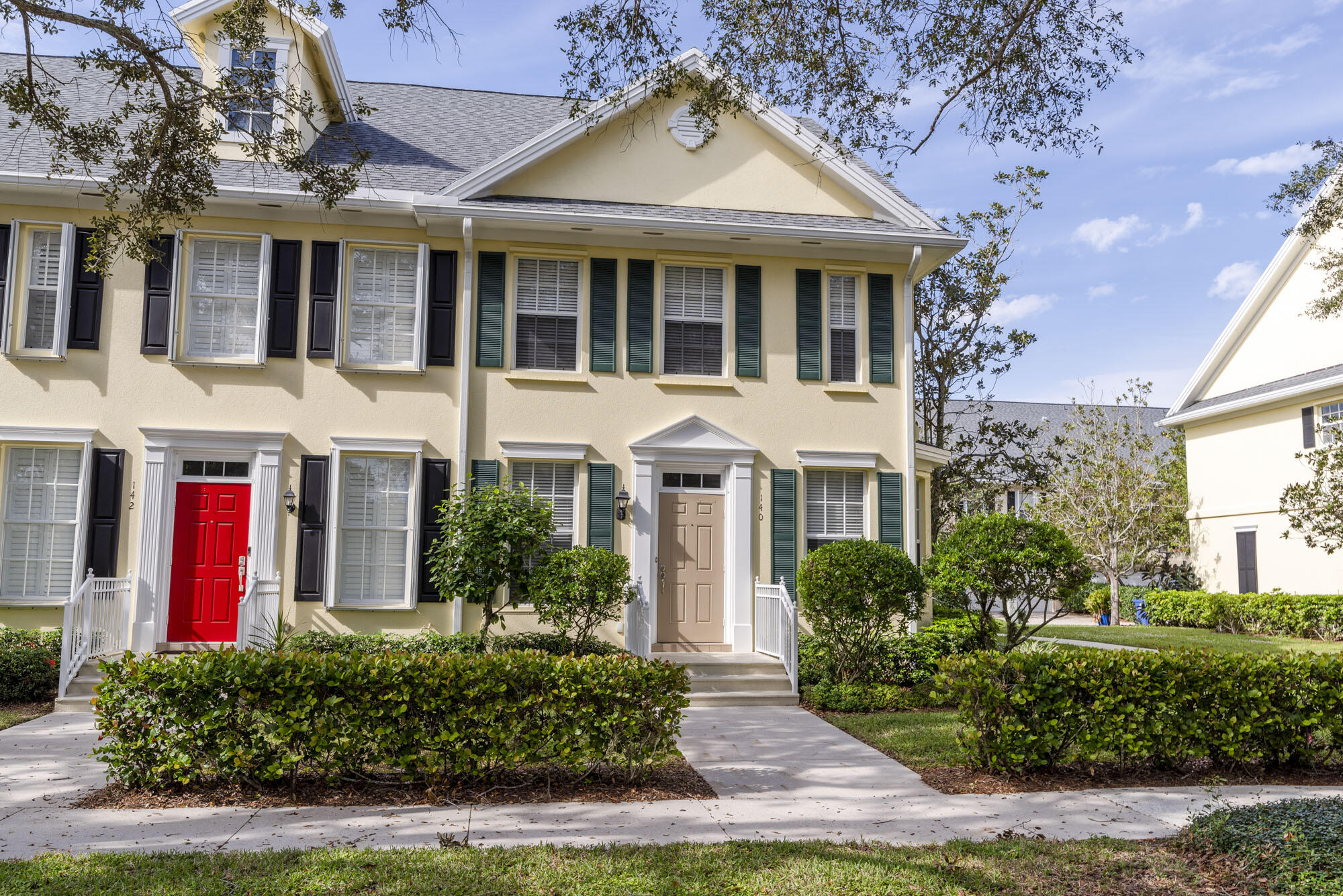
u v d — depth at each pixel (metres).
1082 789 7.48
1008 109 8.54
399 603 12.80
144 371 12.55
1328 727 7.98
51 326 12.59
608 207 13.72
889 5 8.20
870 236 13.80
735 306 13.96
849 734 9.64
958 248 14.27
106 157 12.36
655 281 13.88
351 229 13.20
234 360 12.81
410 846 5.75
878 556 11.61
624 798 7.07
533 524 11.70
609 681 7.23
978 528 11.46
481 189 13.20
